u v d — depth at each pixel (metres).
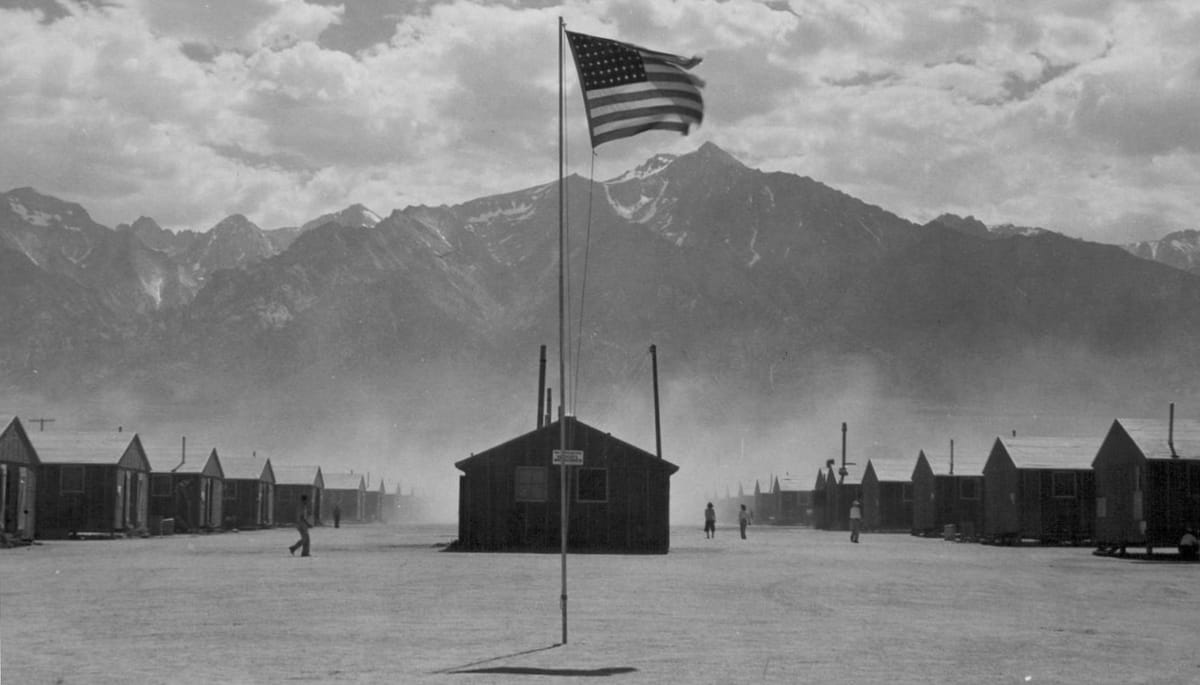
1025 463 82.69
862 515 120.44
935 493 100.81
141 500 85.50
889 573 47.91
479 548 63.72
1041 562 58.25
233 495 111.00
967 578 45.50
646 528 63.62
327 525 138.62
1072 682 20.05
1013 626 28.50
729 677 19.98
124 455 80.56
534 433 63.88
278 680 19.33
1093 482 82.56
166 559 54.12
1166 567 54.22
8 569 46.56
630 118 26.98
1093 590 40.00
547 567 49.22
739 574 46.00
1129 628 28.38
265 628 26.53
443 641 24.44
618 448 63.84
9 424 67.00
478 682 19.20
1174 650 24.30
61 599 33.50
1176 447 66.06
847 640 25.17
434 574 44.22
